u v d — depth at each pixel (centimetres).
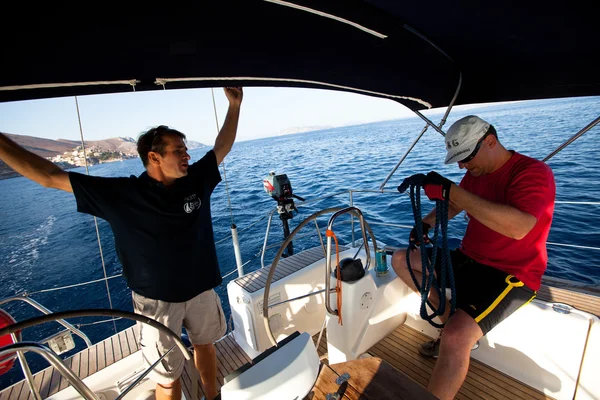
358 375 119
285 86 180
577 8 112
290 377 102
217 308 167
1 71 100
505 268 148
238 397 97
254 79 164
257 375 101
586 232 560
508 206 119
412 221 768
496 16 123
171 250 144
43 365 459
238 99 184
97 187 134
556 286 222
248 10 106
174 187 149
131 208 138
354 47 145
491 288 144
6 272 923
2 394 171
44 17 84
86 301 643
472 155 143
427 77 185
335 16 113
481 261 157
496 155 146
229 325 425
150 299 145
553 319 149
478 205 116
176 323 149
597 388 139
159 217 140
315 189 1291
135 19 96
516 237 123
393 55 155
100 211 139
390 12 119
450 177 1111
